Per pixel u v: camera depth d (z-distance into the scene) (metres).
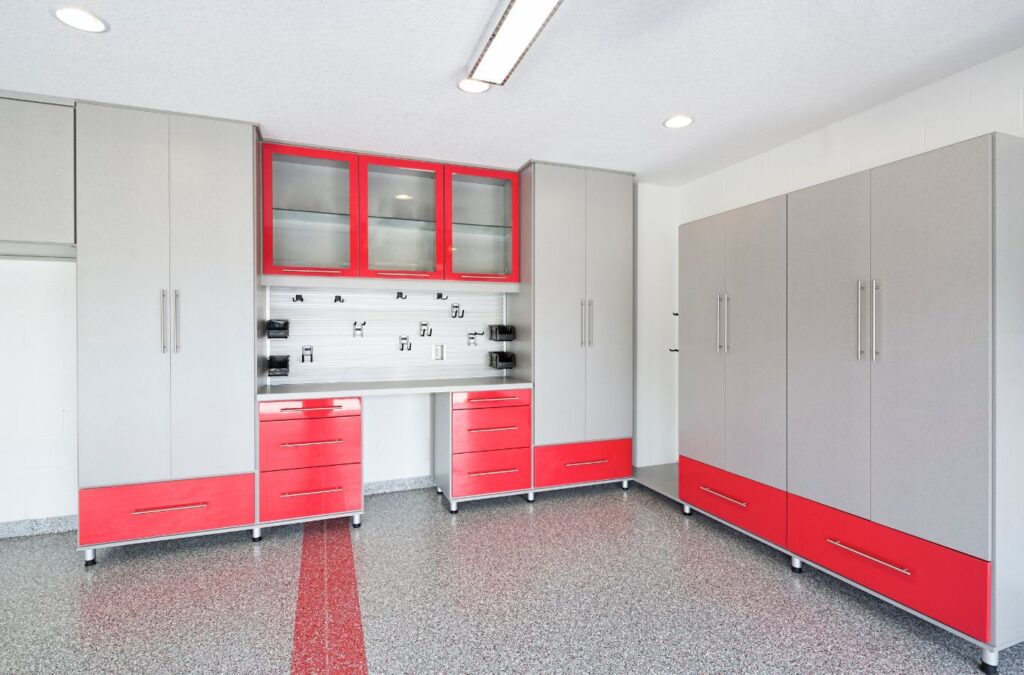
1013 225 1.88
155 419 2.75
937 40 2.13
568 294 3.74
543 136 3.18
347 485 3.15
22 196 2.55
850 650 1.98
